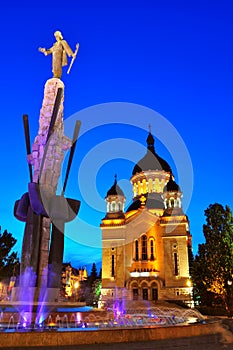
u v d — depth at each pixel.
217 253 38.19
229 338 10.80
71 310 12.98
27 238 14.20
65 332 8.62
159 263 64.06
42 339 8.41
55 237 13.88
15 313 12.02
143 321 13.40
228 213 39.94
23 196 14.81
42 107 16.72
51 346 8.32
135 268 64.12
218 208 40.47
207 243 39.69
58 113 16.28
